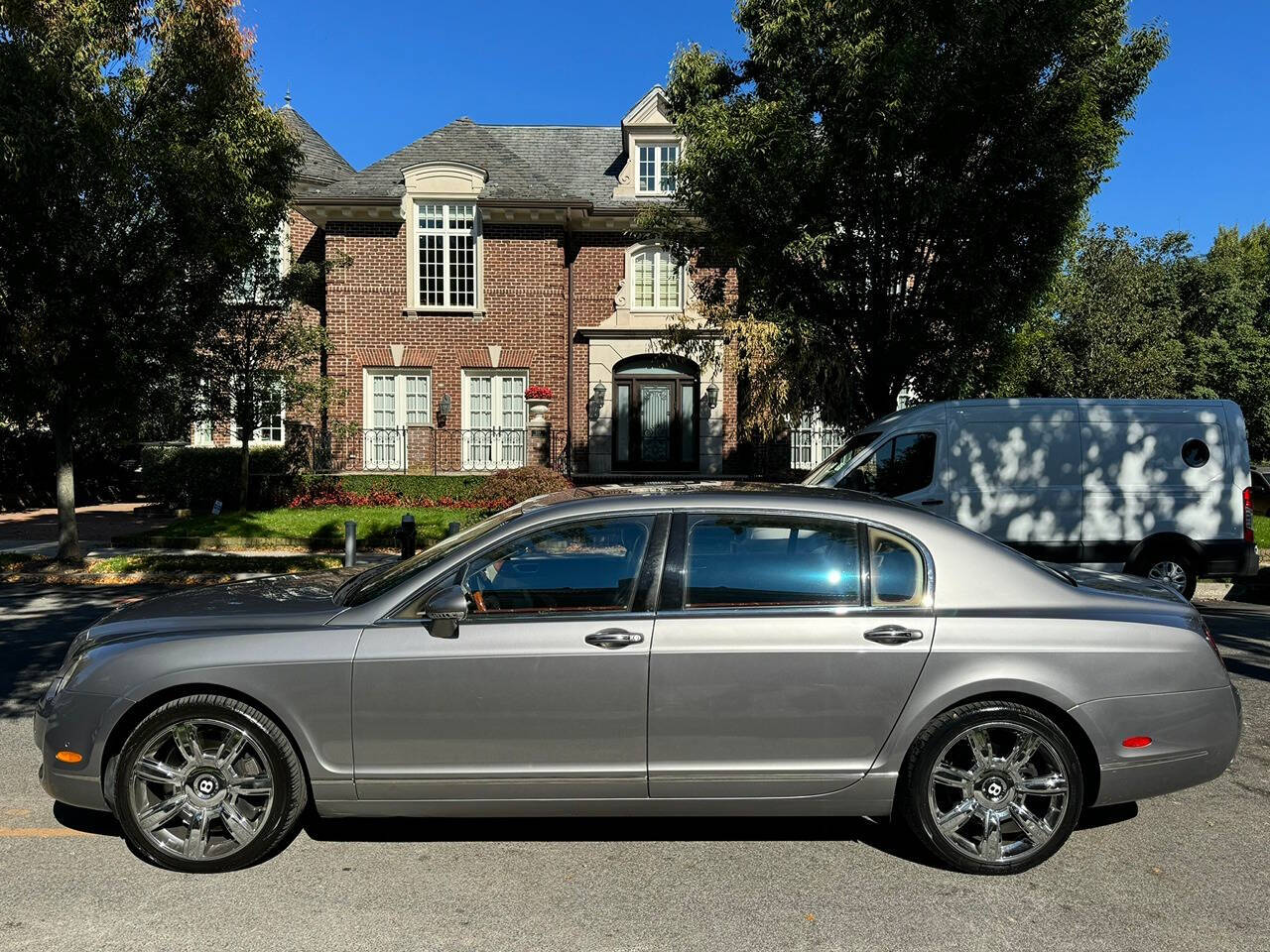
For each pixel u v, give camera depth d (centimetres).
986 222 1031
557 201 1878
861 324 1120
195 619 374
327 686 351
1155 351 1845
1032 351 1722
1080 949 306
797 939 311
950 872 363
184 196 1047
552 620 359
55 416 1185
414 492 1788
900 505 390
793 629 356
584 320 1977
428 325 1931
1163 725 359
